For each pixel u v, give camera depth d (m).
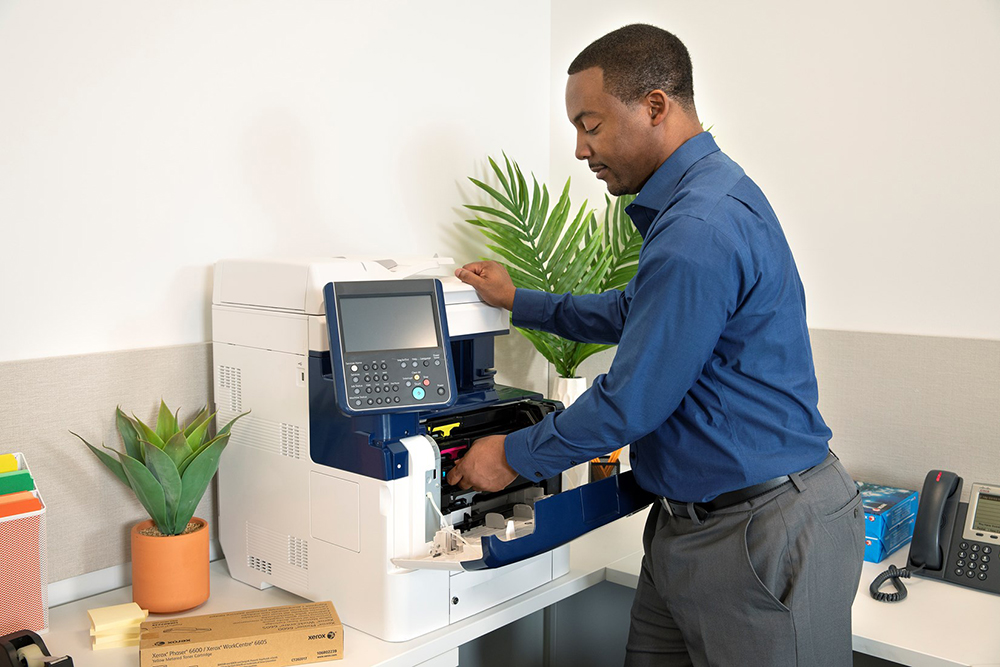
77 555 1.51
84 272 1.49
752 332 1.24
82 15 1.44
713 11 2.07
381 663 1.23
